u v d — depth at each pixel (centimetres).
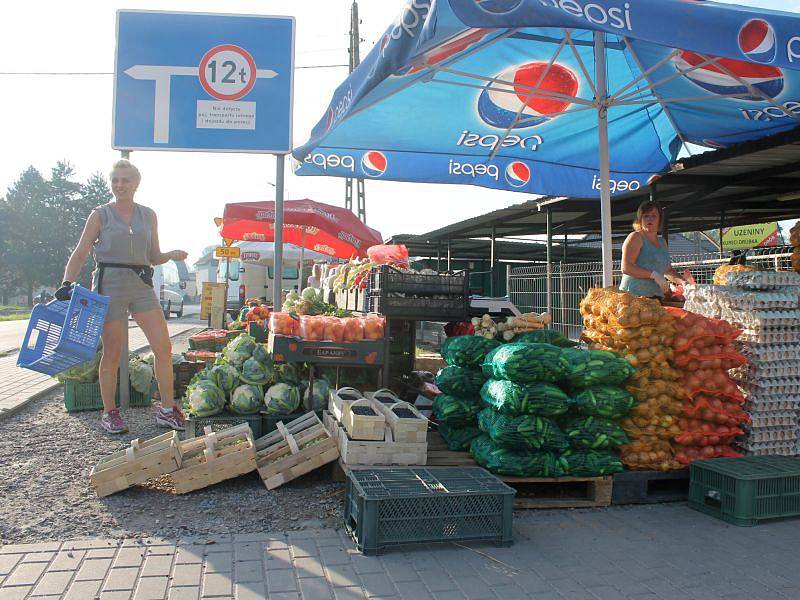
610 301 461
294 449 454
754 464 423
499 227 1855
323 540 359
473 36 448
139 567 317
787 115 608
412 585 305
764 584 312
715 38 338
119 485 424
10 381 892
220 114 703
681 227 1950
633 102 569
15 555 327
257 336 676
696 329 443
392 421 439
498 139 686
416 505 347
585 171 740
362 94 391
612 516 411
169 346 574
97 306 480
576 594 300
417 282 573
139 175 553
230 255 1577
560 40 567
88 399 699
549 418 425
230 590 295
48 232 7744
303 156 519
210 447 446
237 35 705
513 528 388
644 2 334
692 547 359
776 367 469
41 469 482
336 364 548
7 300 8025
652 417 439
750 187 1208
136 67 696
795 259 644
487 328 583
